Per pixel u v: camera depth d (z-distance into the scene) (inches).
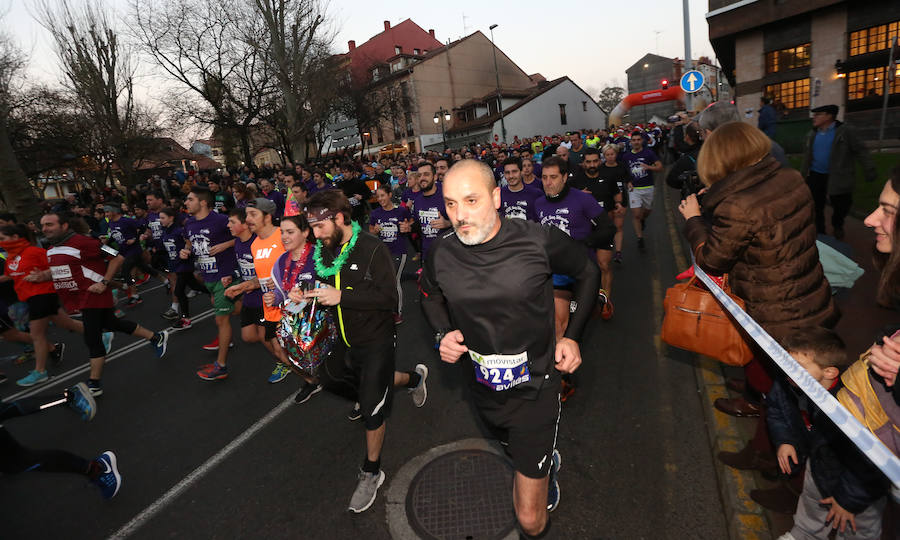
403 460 128.3
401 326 232.5
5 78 820.0
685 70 562.6
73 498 131.3
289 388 183.6
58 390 213.0
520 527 81.7
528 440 79.7
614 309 221.6
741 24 729.6
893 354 55.7
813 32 685.9
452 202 72.6
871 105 658.8
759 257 79.0
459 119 2105.1
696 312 99.5
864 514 67.6
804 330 78.7
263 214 157.2
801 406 81.4
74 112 935.7
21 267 213.3
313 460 135.1
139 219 441.1
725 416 125.1
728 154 81.0
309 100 967.0
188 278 276.7
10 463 108.5
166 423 168.7
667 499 104.4
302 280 136.8
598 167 255.6
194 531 113.1
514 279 74.0
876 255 64.3
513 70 2335.1
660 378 155.6
